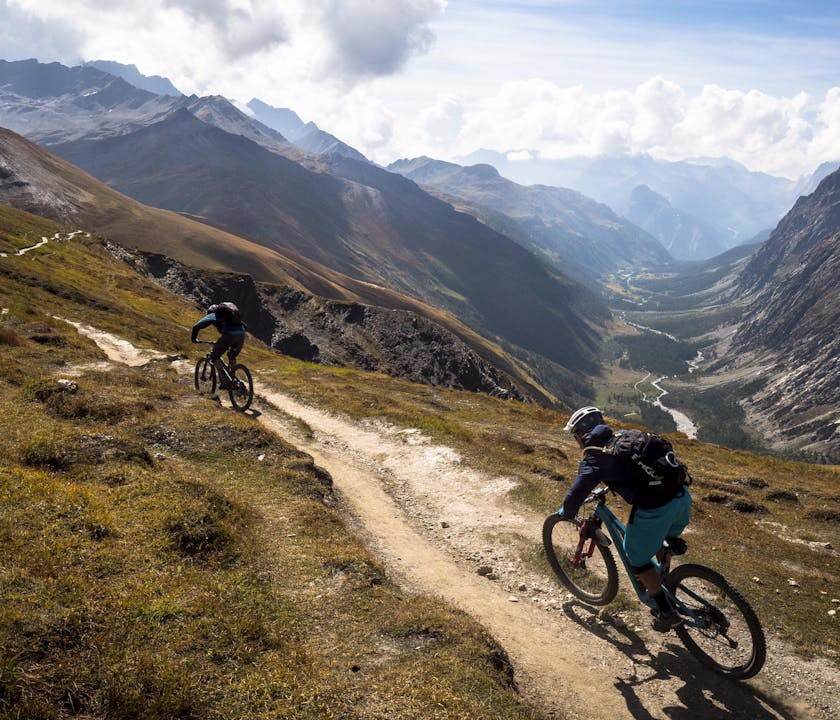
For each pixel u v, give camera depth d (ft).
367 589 24.94
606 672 23.80
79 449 32.76
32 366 59.36
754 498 59.67
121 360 88.79
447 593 29.30
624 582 30.42
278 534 30.04
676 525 23.40
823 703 22.07
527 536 36.17
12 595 17.44
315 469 42.75
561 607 28.89
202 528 26.04
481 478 47.03
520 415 101.50
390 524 38.65
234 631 19.30
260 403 67.51
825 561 37.42
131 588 20.36
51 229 380.17
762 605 28.73
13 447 32.50
